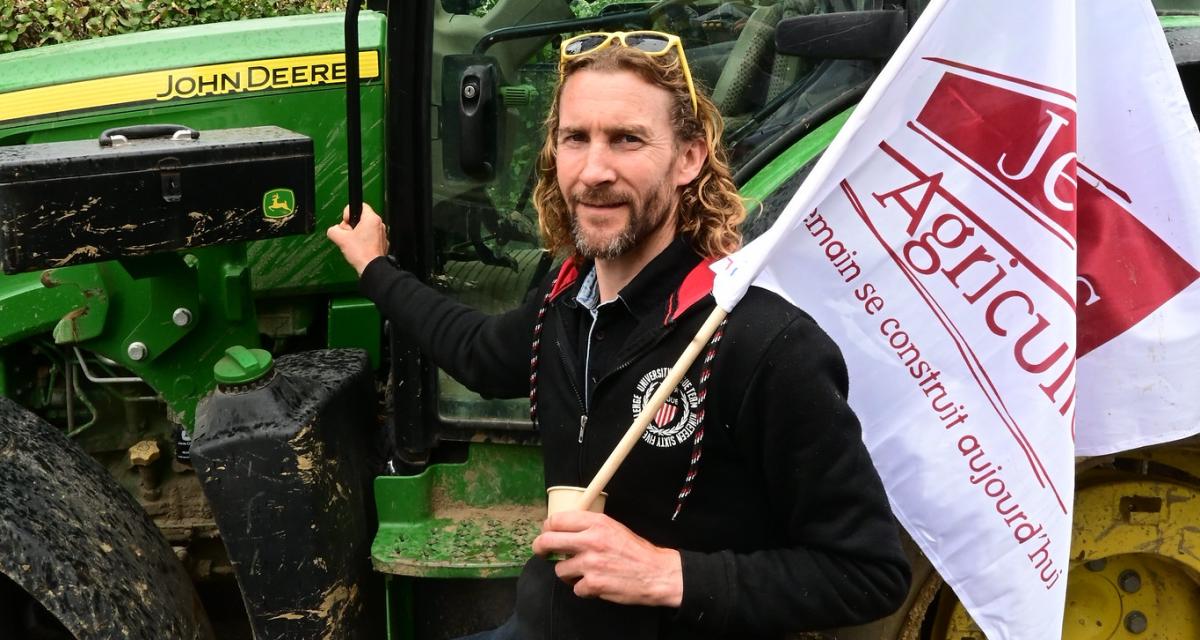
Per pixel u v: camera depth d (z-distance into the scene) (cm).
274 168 200
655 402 143
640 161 147
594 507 148
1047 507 166
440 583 235
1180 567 247
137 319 245
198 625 230
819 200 165
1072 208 162
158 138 202
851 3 212
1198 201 177
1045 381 164
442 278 233
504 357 184
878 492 147
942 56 160
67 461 229
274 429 207
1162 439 185
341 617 218
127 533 226
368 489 232
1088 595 255
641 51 147
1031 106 161
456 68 220
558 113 160
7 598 236
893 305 169
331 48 253
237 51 253
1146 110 177
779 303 148
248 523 209
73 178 183
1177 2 258
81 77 250
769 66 222
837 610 145
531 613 166
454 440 232
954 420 170
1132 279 182
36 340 272
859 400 173
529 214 232
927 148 164
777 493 149
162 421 278
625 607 155
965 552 172
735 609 144
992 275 165
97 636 209
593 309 160
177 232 194
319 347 278
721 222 154
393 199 221
